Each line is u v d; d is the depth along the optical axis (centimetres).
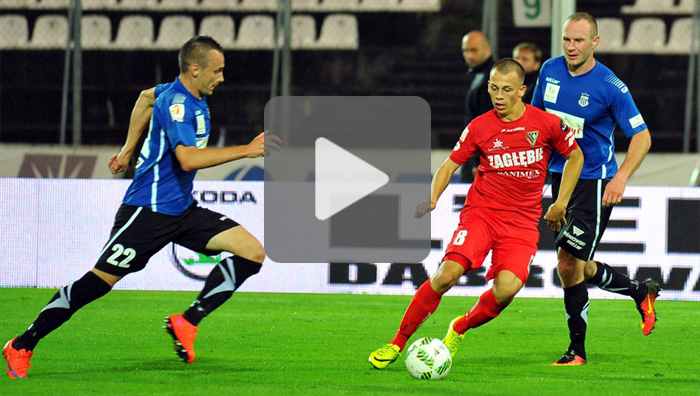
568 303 1820
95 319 2369
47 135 4484
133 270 1633
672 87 4812
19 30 4831
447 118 4531
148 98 1709
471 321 1711
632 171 1753
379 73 4809
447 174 1700
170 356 1822
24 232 3019
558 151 1680
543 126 1642
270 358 1822
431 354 1572
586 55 1769
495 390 1466
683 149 4453
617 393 1470
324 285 2980
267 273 2981
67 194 3003
